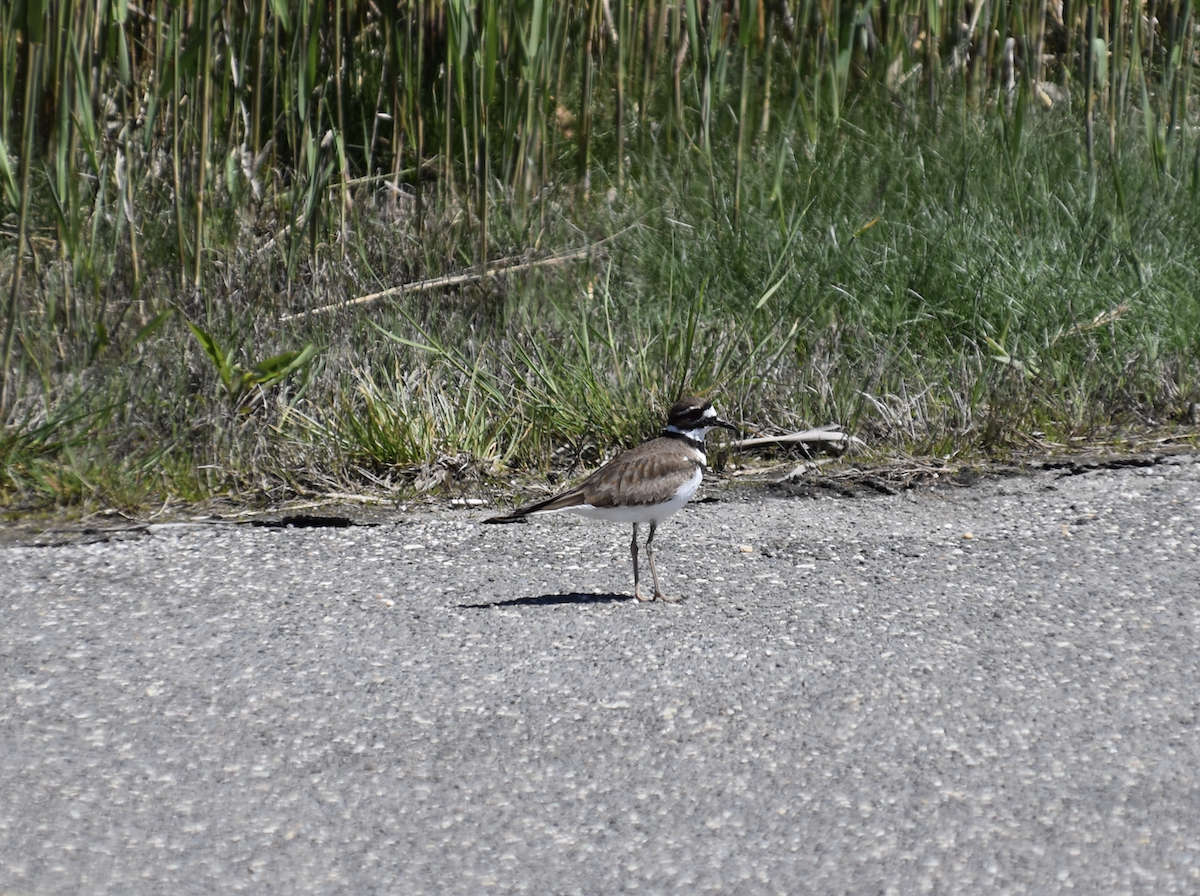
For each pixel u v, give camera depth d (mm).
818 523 11227
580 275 15188
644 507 9508
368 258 15375
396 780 7035
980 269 14578
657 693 7992
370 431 12523
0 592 9742
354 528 11250
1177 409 13609
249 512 11711
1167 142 15594
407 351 13883
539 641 8812
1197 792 6773
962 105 16422
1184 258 14961
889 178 15844
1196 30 17109
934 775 7000
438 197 15797
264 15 14695
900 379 13758
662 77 16875
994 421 13008
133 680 8266
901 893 6004
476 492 12219
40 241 15125
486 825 6602
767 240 15125
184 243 14602
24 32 12680
